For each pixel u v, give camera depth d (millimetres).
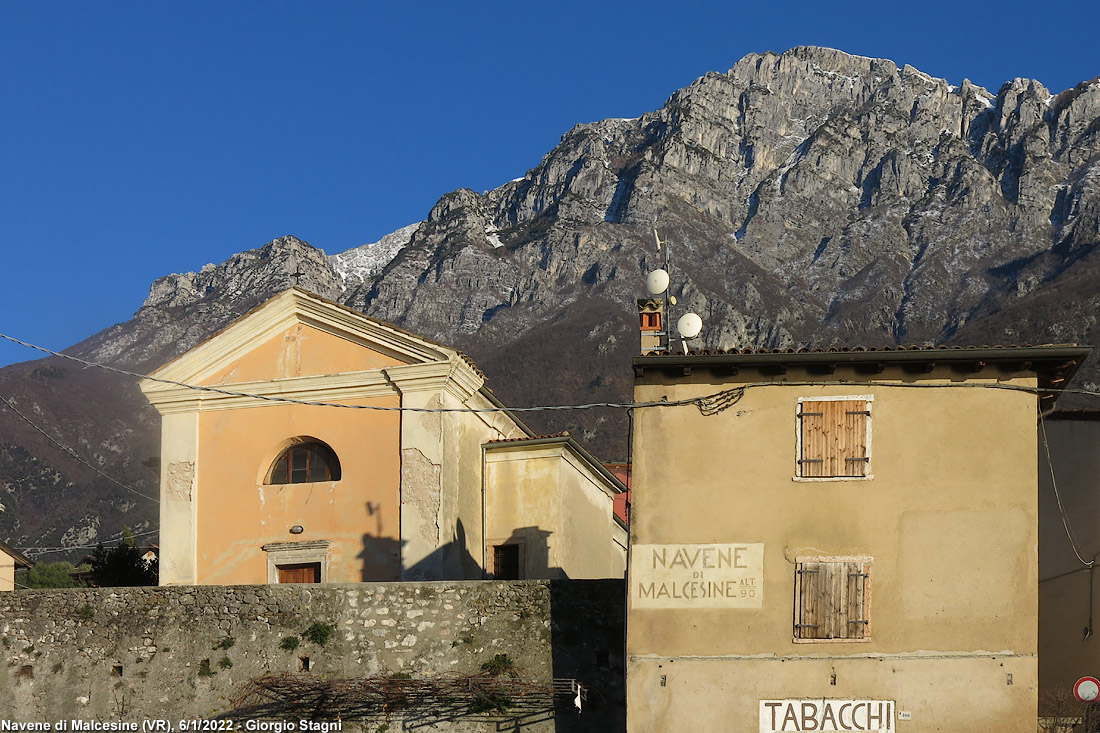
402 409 31562
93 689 27266
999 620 23453
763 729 23281
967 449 23953
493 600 26578
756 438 24234
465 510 34281
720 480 24156
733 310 192750
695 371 24438
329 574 33250
